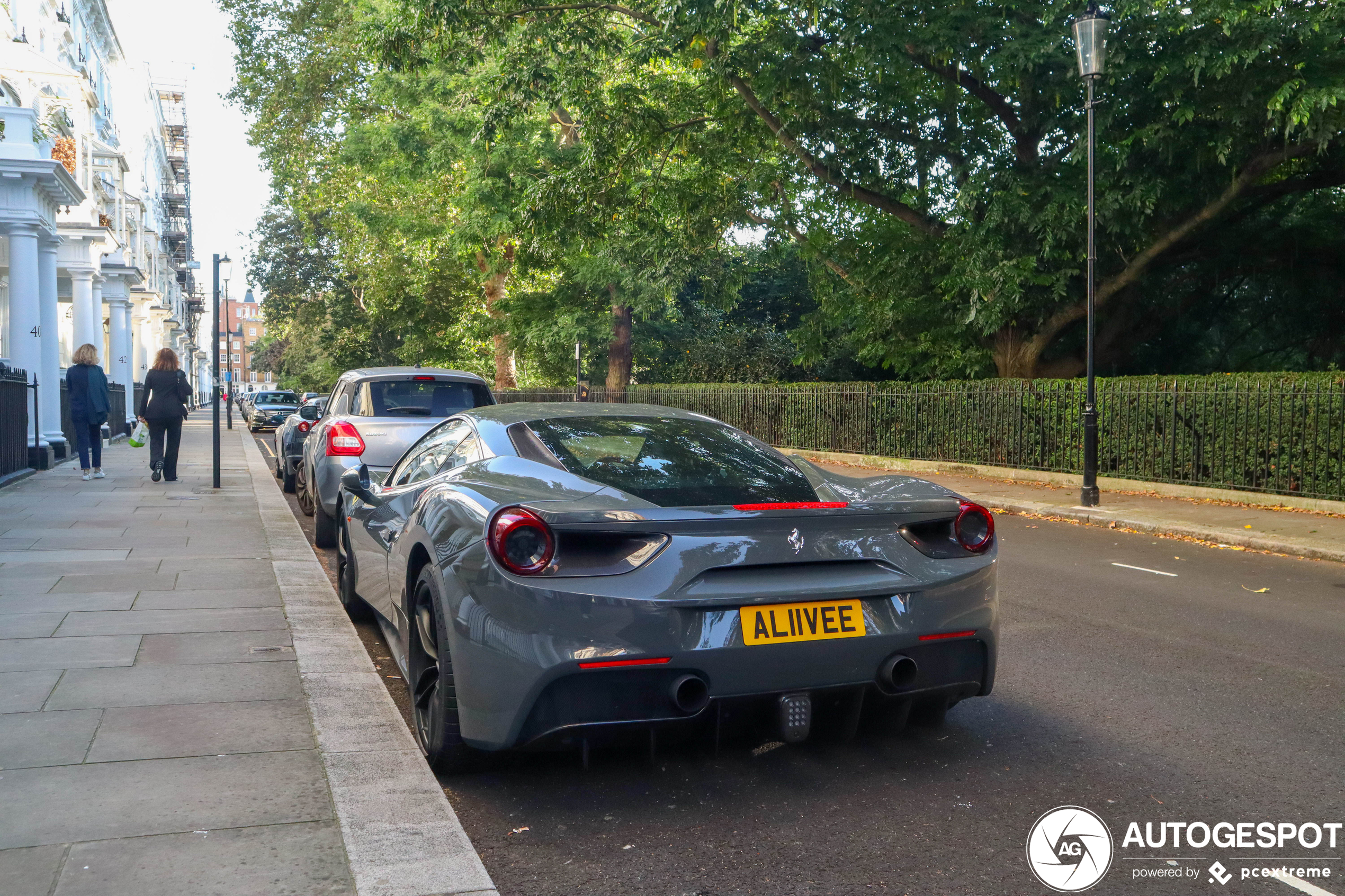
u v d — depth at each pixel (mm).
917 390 19328
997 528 11430
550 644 3074
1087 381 12875
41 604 5918
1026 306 16484
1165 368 21328
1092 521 11914
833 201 19328
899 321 19172
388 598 4648
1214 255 17906
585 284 27953
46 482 13633
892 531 3473
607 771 3631
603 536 3188
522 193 24344
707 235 20312
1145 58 14078
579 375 29281
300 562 7590
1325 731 4117
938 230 17734
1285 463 12477
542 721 3119
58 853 2732
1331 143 14742
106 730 3742
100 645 4992
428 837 2887
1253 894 2727
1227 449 13203
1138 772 3643
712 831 3119
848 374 28141
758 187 19797
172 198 75688
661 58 17875
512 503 3314
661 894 2723
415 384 9055
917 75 15836
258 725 3834
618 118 18641
